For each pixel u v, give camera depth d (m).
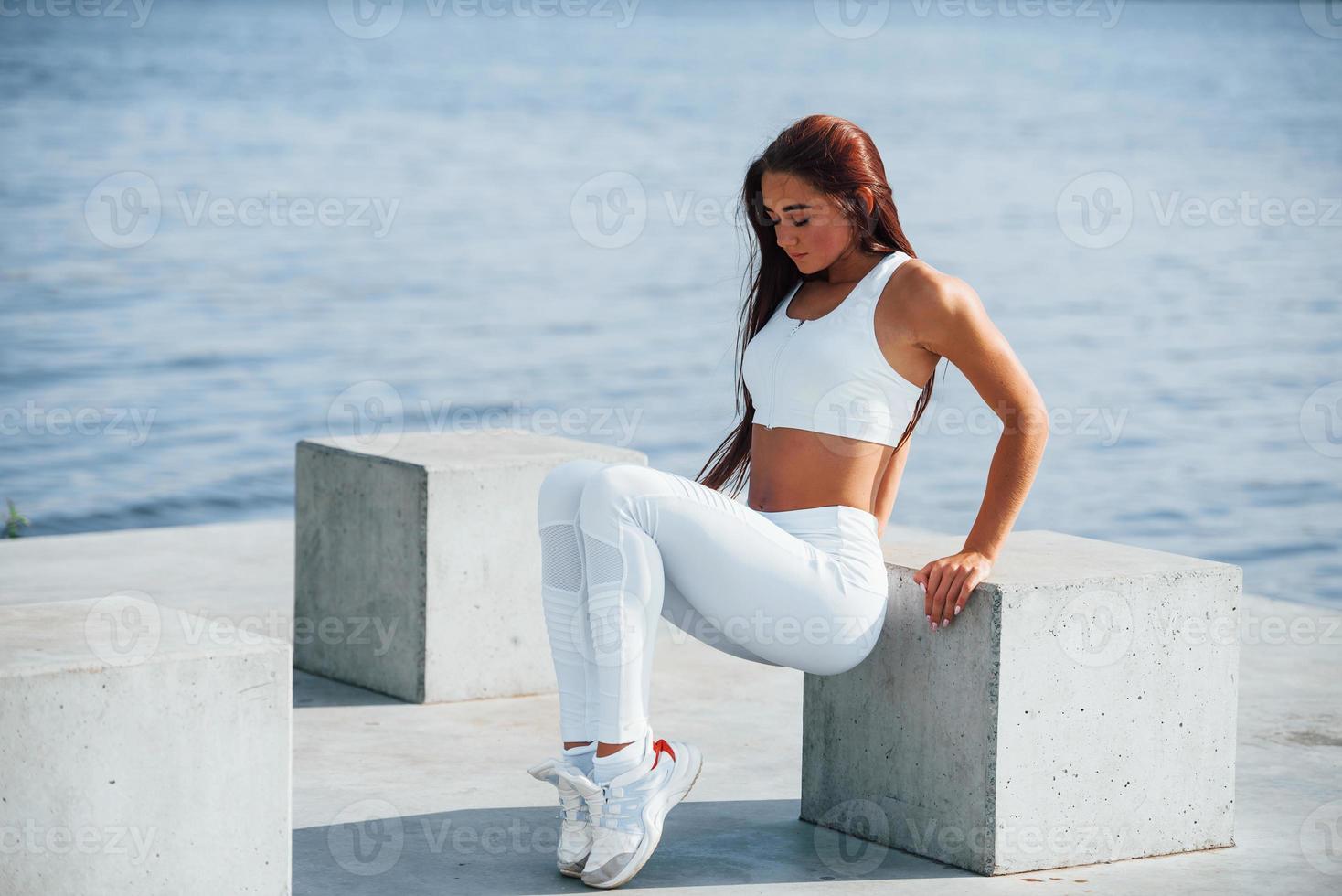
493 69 70.94
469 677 5.93
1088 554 4.40
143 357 18.14
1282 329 20.98
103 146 38.56
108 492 12.39
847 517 4.11
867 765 4.39
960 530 11.33
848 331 4.11
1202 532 11.45
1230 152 42.81
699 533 3.92
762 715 5.68
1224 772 4.32
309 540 6.28
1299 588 9.86
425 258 27.03
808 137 4.11
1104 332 20.59
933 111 54.81
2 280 22.89
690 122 48.31
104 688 3.38
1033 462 4.07
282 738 3.61
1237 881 4.06
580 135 43.91
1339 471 13.52
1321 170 38.66
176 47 78.31
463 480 5.84
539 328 21.03
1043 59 87.69
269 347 19.12
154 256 26.02
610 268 26.70
